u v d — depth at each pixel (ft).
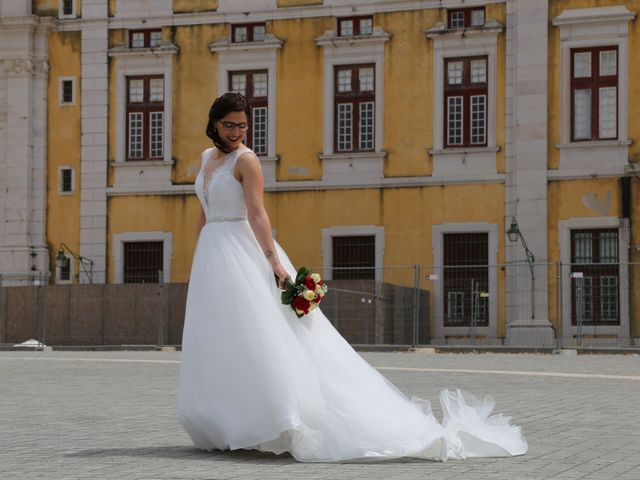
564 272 93.61
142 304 97.40
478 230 100.32
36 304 99.81
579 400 42.39
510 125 100.01
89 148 109.40
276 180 105.29
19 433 31.32
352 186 103.45
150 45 108.99
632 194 96.58
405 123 102.58
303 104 104.99
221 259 26.55
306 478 22.47
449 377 55.36
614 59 97.96
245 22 106.52
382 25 103.24
